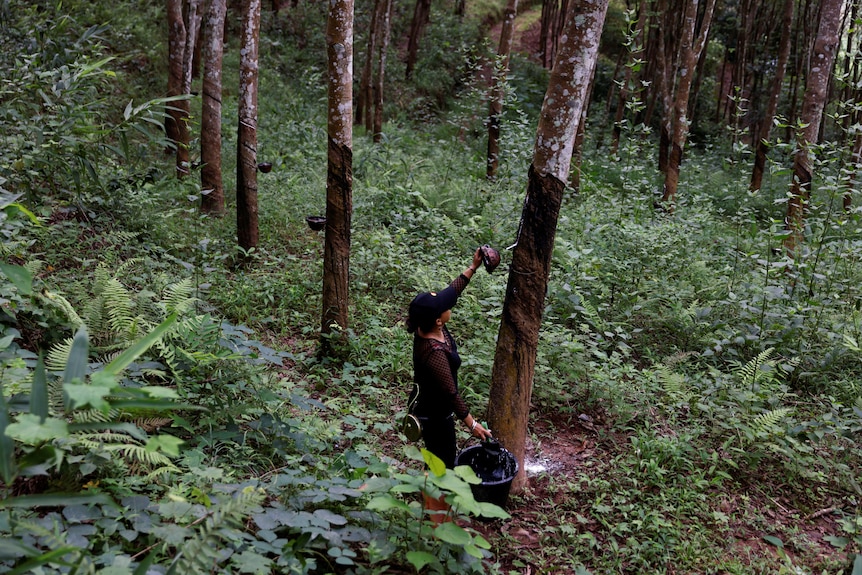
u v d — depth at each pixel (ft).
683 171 51.01
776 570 12.40
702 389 18.74
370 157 40.09
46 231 20.77
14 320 13.56
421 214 31.04
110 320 14.51
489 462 12.64
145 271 21.29
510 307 13.33
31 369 12.75
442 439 12.52
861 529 13.56
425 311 12.08
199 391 14.39
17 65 22.38
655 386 18.35
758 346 20.83
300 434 13.69
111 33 47.11
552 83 12.44
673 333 23.26
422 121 67.21
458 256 28.25
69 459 9.57
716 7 72.90
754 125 69.67
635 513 13.47
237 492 10.86
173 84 33.73
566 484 14.67
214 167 29.76
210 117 29.19
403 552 10.43
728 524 13.80
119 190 25.58
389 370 18.89
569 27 12.16
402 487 9.16
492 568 11.14
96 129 19.48
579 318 23.18
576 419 17.81
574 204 36.65
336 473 12.56
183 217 28.86
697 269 27.04
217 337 14.70
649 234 27.78
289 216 31.68
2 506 6.83
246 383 14.76
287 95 56.29
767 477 15.78
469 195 36.19
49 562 7.22
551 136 12.51
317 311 22.47
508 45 38.40
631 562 12.25
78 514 9.27
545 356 19.52
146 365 13.47
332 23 17.43
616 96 77.71
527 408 13.85
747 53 71.41
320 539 10.21
